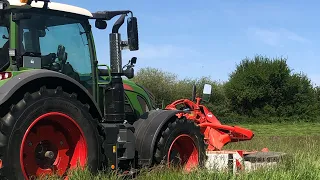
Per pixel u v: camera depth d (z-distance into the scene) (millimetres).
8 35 5773
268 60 42094
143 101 7949
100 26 6941
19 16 5621
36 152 5488
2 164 4996
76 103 5715
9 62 5723
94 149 5863
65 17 6305
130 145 6438
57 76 5512
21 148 5125
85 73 6535
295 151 9211
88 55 6598
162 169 6480
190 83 41281
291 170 6836
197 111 9172
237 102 41844
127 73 6848
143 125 6973
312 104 41875
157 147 6840
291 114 41344
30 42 5836
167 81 40750
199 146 7430
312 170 6961
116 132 6324
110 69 6711
